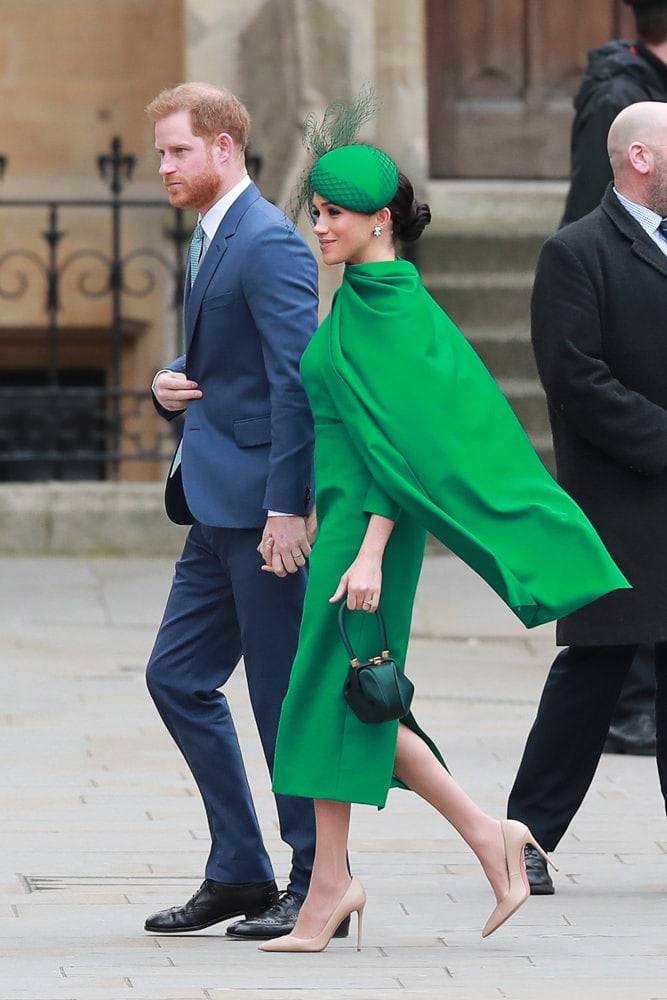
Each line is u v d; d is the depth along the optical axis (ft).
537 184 154.51
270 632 58.18
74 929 60.03
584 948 57.98
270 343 56.59
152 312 152.35
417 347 54.44
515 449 55.16
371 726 54.90
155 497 135.95
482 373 55.62
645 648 85.20
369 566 54.08
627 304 65.21
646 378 65.31
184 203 58.08
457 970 55.01
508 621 115.75
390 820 75.41
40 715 91.04
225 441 58.34
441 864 68.90
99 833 71.92
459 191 149.48
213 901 59.52
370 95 64.08
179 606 59.93
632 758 85.15
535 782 66.33
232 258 57.26
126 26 153.38
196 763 59.77
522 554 54.44
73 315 151.64
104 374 154.71
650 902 64.13
